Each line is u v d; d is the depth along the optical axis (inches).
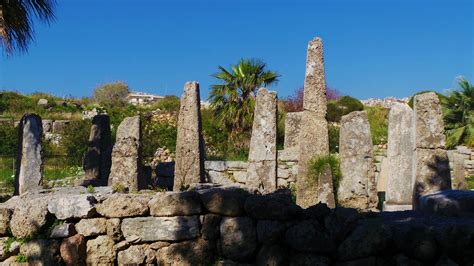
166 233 264.1
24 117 453.7
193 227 264.5
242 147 801.6
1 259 269.4
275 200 261.1
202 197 266.5
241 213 264.1
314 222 256.7
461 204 277.6
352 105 1218.0
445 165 361.1
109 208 267.4
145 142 813.9
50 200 271.3
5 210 273.0
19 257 267.6
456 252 243.3
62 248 264.8
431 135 364.5
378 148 848.9
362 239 250.1
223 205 264.1
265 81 822.5
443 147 363.6
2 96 1321.4
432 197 295.3
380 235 248.7
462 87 983.0
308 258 253.9
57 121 1056.2
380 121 1127.0
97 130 566.9
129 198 269.0
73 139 828.0
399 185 439.2
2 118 1120.2
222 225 263.6
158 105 1338.6
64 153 807.1
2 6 454.9
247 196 268.2
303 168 433.4
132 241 265.9
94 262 265.1
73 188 331.3
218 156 751.7
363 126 434.0
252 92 818.2
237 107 815.1
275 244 257.9
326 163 427.2
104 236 267.0
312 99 438.0
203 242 264.8
